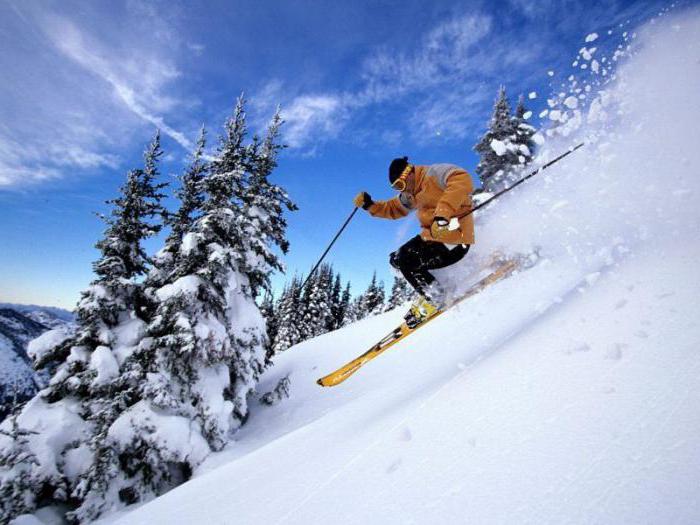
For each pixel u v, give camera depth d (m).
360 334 20.23
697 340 1.56
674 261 2.30
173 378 11.52
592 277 2.84
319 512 1.89
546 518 1.15
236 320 13.76
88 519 9.30
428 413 2.25
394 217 4.77
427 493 1.55
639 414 1.36
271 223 16.03
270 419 13.88
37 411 10.43
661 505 1.02
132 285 12.02
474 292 4.28
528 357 2.15
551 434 1.49
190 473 10.91
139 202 13.02
